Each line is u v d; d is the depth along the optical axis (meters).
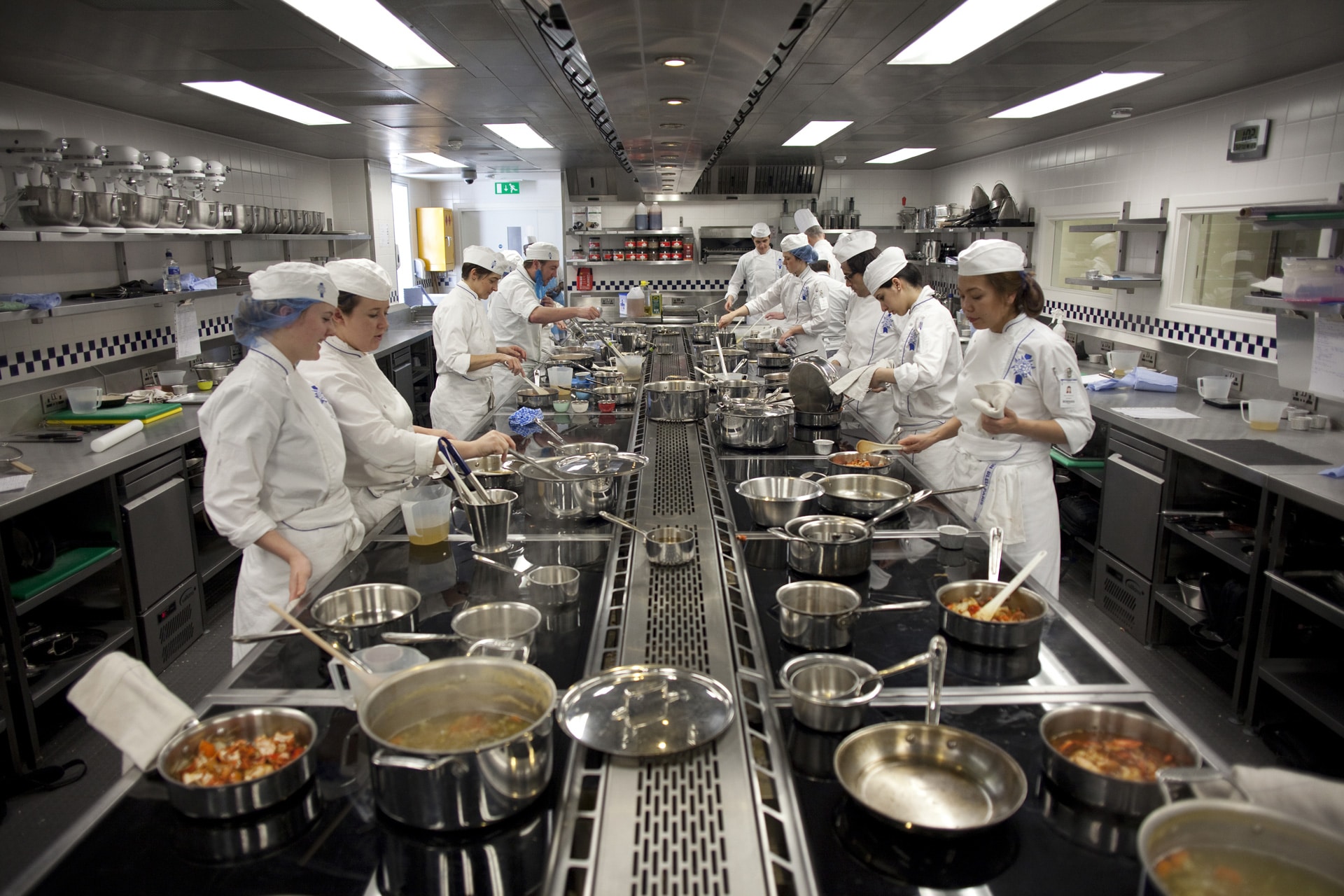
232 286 5.29
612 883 0.93
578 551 1.96
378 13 2.74
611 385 3.92
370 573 1.83
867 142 6.32
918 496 2.02
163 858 0.97
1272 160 3.88
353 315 2.34
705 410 3.41
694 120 3.55
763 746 1.18
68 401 3.83
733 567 1.86
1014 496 2.56
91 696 1.12
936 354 3.23
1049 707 1.27
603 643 1.49
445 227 9.55
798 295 5.80
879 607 1.49
